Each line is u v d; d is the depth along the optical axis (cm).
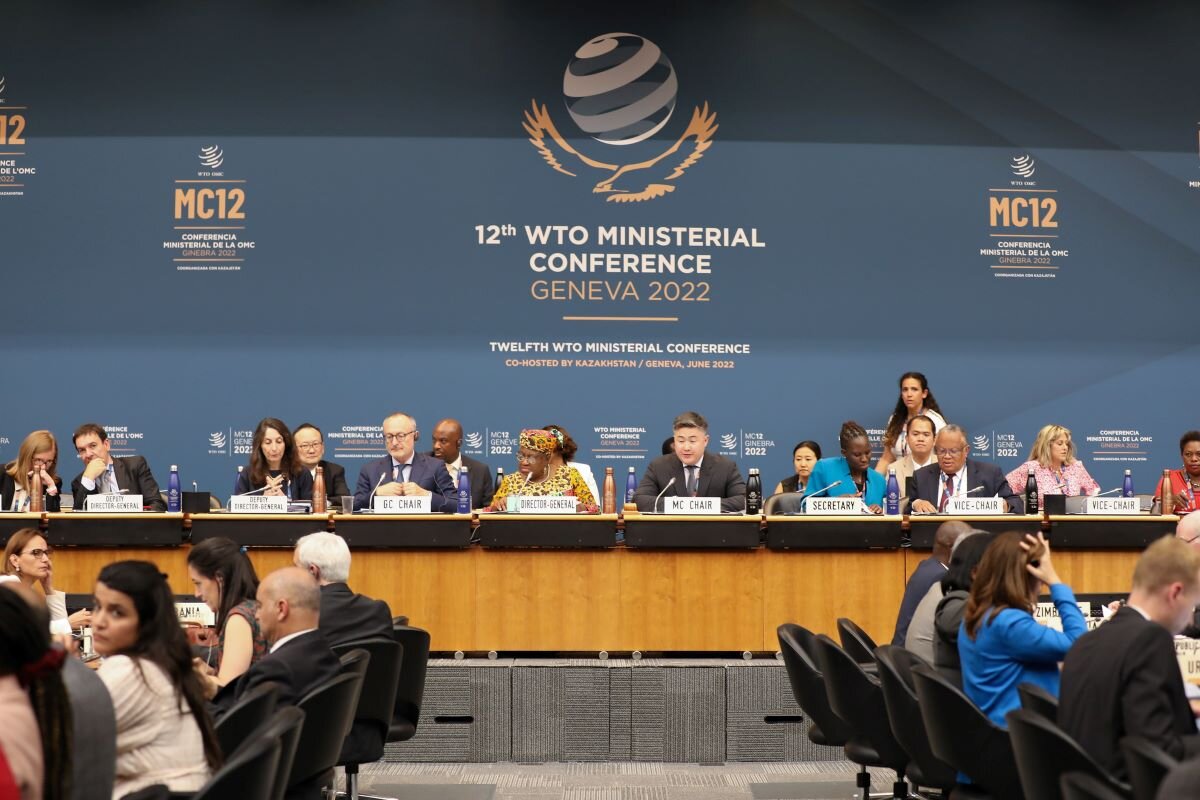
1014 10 905
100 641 281
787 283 902
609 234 902
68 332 880
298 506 616
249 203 891
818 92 909
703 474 664
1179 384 903
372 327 891
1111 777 280
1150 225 911
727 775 570
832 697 428
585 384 895
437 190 898
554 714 593
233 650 381
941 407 902
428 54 902
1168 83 912
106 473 716
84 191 886
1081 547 618
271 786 262
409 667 473
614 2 907
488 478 793
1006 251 907
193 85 895
